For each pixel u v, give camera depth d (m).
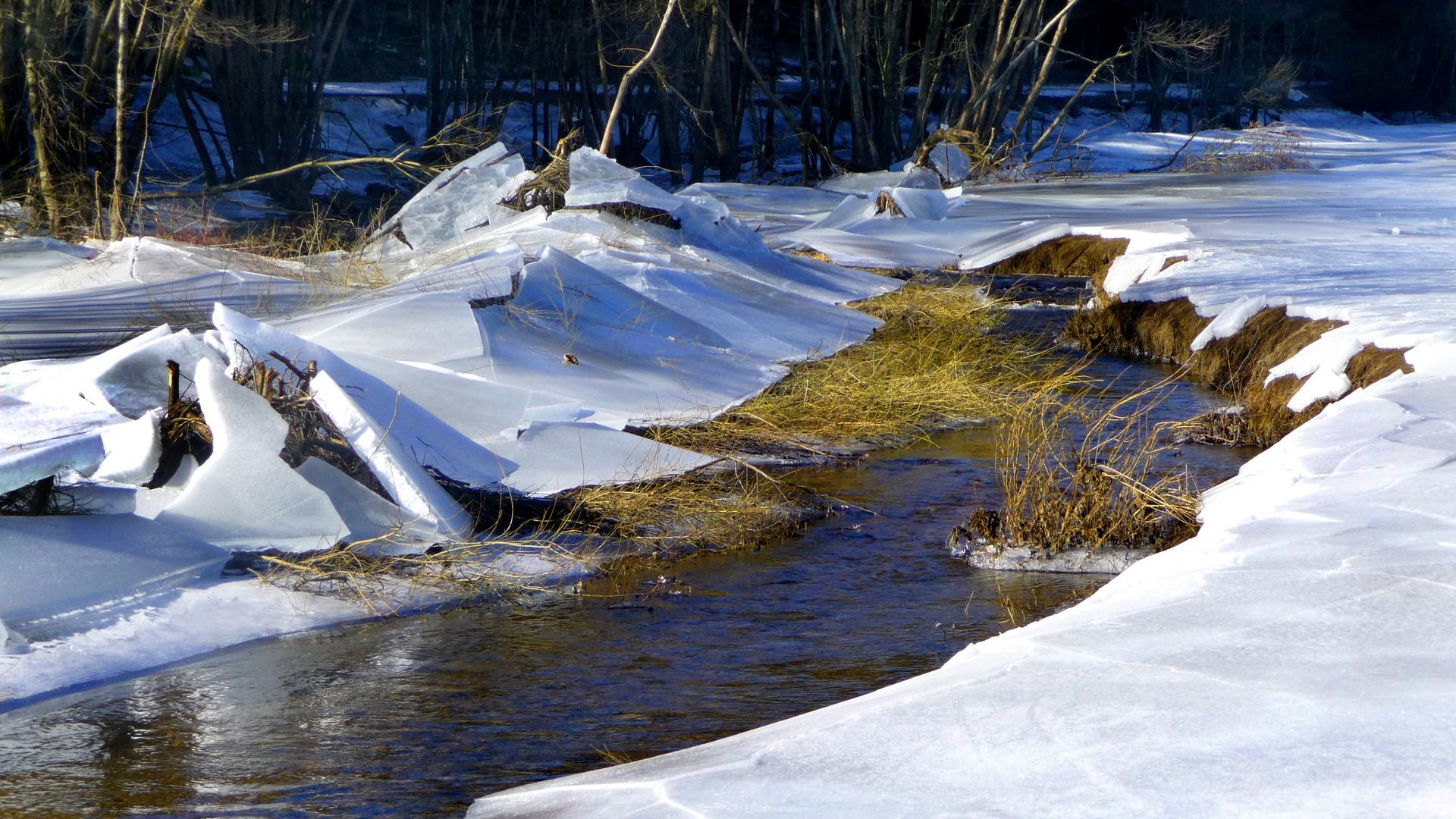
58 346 11.09
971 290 20.20
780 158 50.41
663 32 31.53
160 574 6.30
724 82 42.62
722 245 19.20
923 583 7.16
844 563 7.61
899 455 10.84
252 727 4.92
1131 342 16.64
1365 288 14.36
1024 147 48.66
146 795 4.28
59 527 6.17
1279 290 14.77
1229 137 51.66
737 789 3.27
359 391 8.08
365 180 38.09
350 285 14.34
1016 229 24.89
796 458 10.49
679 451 9.66
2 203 24.44
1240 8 63.97
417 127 43.19
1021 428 11.00
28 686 5.27
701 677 5.52
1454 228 22.16
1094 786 3.02
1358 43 83.06
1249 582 4.64
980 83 43.84
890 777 3.21
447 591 6.79
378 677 5.53
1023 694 3.67
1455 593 4.27
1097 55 67.06
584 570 7.29
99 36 25.31
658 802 3.27
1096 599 4.91
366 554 7.04
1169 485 8.96
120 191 23.25
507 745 4.71
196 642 5.88
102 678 5.45
